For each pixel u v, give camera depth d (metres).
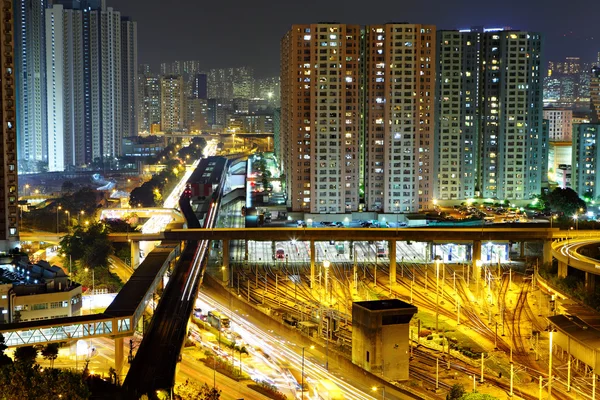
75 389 172.75
